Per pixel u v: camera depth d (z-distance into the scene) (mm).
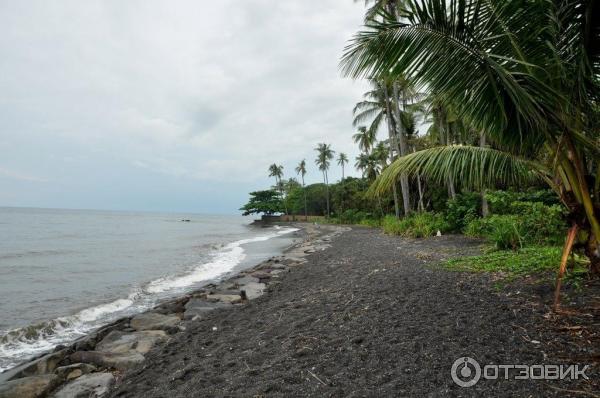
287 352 3645
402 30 3102
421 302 4707
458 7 2869
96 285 10633
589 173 3746
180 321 6141
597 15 3041
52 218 78062
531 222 8492
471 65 3062
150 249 21500
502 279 5469
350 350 3434
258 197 83438
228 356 3879
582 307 3719
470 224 13953
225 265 14758
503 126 3324
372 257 11289
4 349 5539
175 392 3143
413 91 3467
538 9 3016
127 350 4711
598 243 3676
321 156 59344
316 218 66000
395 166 4117
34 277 12023
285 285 8438
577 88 3275
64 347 5359
